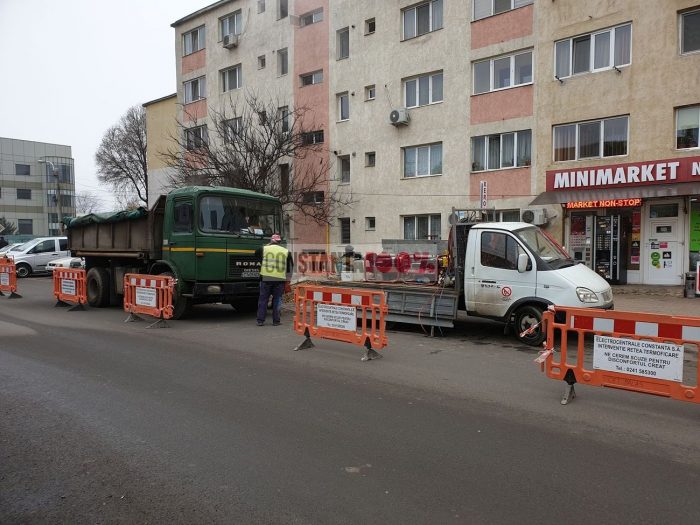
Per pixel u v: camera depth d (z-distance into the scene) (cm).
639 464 374
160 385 576
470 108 1905
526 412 490
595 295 773
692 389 466
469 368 664
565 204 1611
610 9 1560
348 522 296
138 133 4806
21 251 2402
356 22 2245
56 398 527
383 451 396
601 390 566
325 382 593
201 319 1096
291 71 2523
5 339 844
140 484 344
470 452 395
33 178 6378
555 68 1691
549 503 318
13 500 324
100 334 897
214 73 2923
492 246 845
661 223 1472
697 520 299
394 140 2133
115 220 1204
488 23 1845
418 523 295
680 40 1450
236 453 392
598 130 1612
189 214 1024
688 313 1081
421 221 2095
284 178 2405
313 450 397
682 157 1419
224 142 2423
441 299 890
